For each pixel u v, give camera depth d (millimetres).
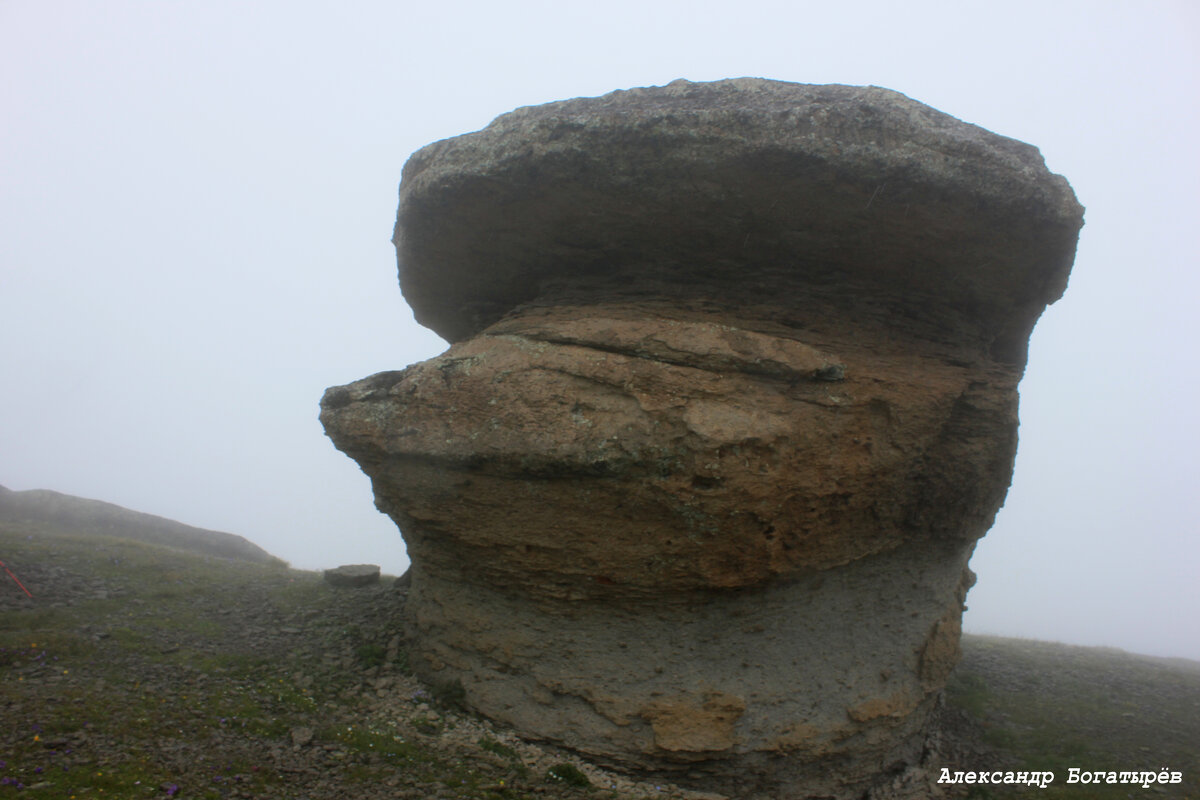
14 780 5164
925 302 8266
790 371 7176
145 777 5562
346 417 8031
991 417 8555
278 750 6566
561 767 7141
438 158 7941
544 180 7363
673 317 7777
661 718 7352
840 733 7844
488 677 8078
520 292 9211
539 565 7531
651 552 7152
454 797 6320
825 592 8102
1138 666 14289
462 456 7293
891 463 7754
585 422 6941
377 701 8133
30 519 21547
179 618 9891
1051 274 8062
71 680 7133
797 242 7652
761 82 7445
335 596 12016
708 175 7051
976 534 9297
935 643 8961
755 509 6883
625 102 7520
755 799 7496
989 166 7090
